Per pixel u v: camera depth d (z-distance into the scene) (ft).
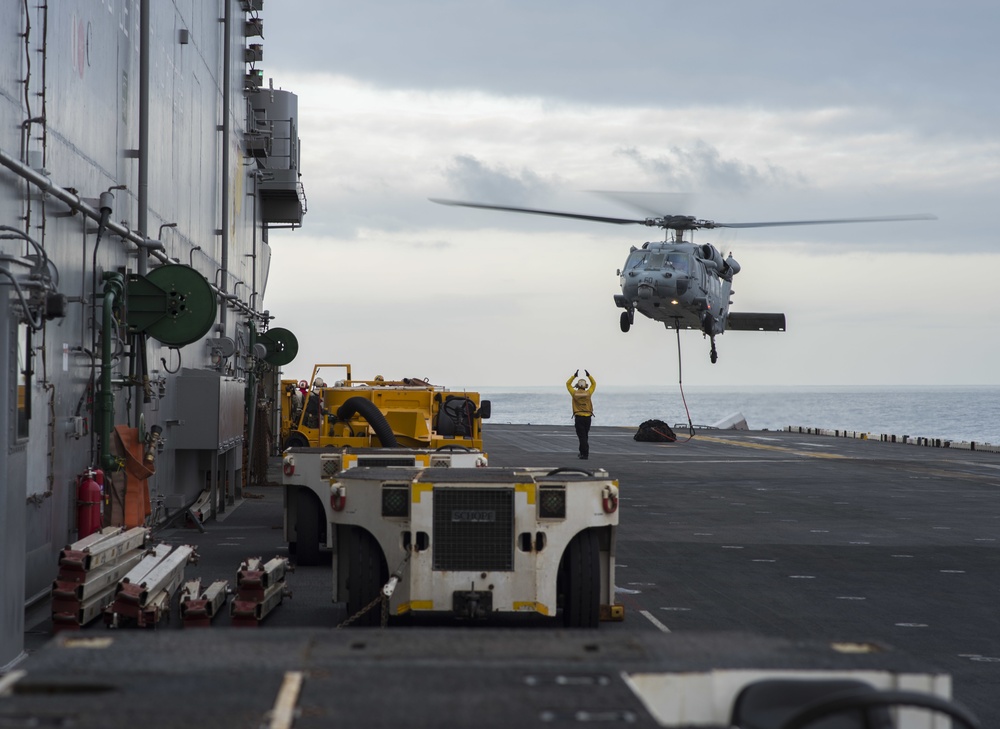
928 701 19.34
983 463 256.32
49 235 77.82
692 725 20.98
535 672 21.33
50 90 78.79
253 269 216.13
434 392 127.65
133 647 22.99
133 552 78.43
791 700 21.62
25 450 57.98
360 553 63.16
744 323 376.68
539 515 61.57
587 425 244.63
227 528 118.73
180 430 123.34
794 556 106.22
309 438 151.12
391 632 24.68
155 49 113.70
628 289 284.00
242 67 199.00
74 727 17.72
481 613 60.49
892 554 108.47
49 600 76.13
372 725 18.19
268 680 20.53
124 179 101.71
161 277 99.30
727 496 168.04
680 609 77.10
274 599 72.90
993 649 66.03
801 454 280.51
